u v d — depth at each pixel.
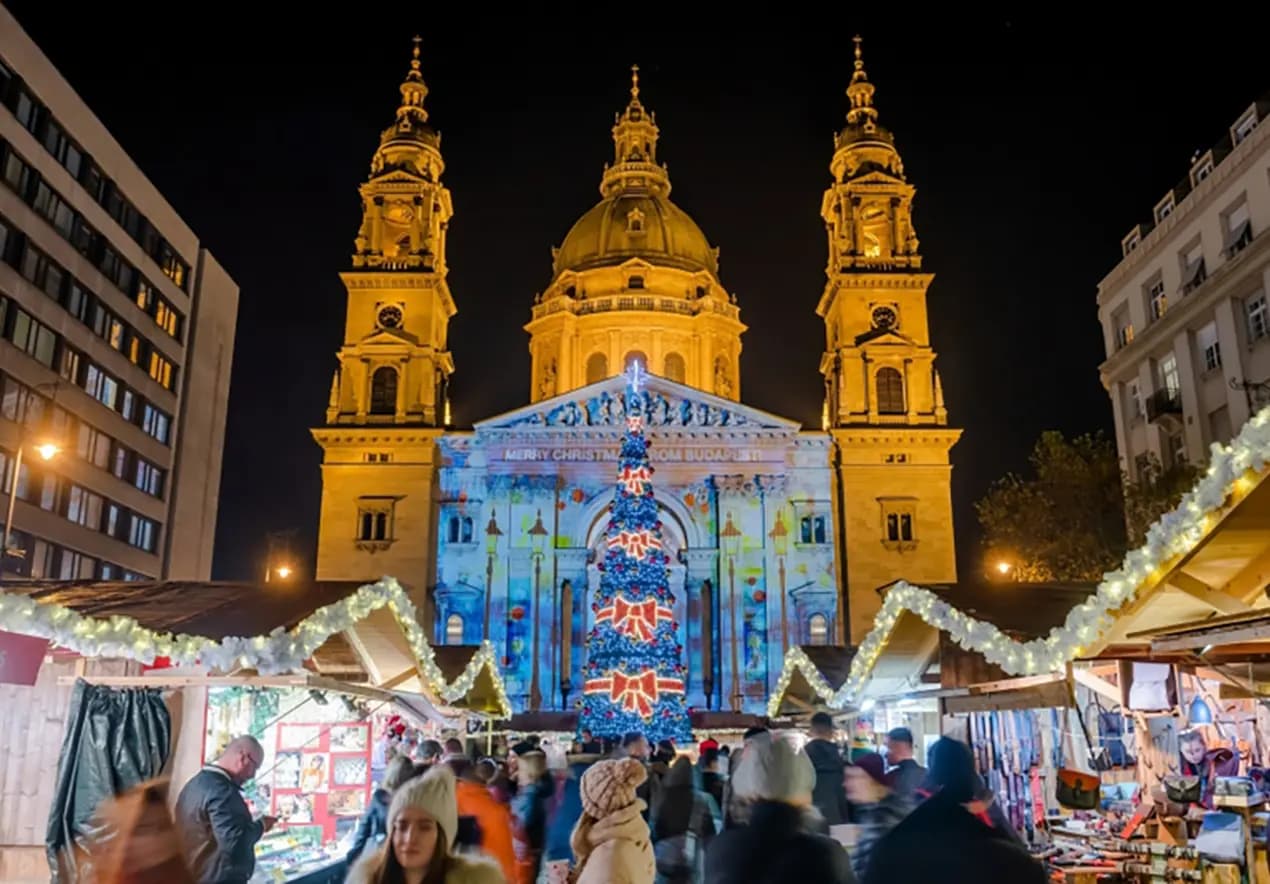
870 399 69.12
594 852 6.64
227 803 9.08
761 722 55.97
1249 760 16.16
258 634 13.88
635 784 6.95
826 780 13.31
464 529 66.69
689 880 11.84
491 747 31.41
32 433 51.75
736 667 64.00
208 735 15.33
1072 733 17.94
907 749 11.45
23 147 51.03
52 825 12.28
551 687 63.94
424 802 5.81
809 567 65.75
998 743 19.69
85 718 12.74
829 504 66.88
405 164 74.44
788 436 67.75
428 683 19.72
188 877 6.73
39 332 52.53
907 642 19.81
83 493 56.78
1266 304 42.03
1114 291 54.56
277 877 13.16
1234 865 12.46
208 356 73.38
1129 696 13.50
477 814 11.32
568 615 65.75
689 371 80.06
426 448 66.81
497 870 5.94
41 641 12.55
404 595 17.02
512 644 64.56
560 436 67.69
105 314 59.50
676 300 80.81
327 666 18.02
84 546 56.81
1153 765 16.81
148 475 65.00
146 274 64.56
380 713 20.75
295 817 16.62
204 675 13.55
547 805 14.55
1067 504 50.25
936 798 6.52
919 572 65.44
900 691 21.77
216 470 74.44
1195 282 46.81
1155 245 50.31
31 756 16.00
